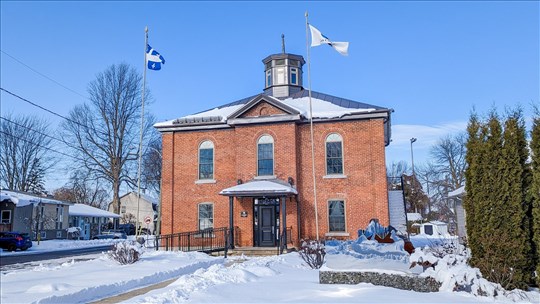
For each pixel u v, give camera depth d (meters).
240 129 25.91
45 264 21.23
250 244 24.44
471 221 10.48
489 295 8.84
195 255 20.70
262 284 10.52
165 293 9.34
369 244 11.29
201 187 26.47
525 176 10.09
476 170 10.41
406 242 11.26
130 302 8.82
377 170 23.88
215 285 10.30
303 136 25.41
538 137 9.53
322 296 8.88
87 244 41.22
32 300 9.66
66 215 51.12
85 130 50.12
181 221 26.38
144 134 52.62
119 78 51.06
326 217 24.25
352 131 24.66
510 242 9.77
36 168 59.75
